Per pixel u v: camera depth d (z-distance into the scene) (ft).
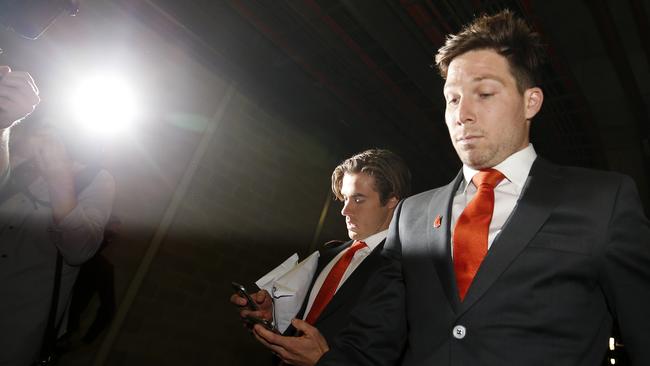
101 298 5.11
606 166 12.98
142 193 9.68
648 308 2.16
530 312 2.20
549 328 2.16
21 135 4.79
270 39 9.94
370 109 12.42
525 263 2.30
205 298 10.73
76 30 8.41
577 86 10.12
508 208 2.65
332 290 4.48
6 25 3.32
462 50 2.94
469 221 2.66
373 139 13.82
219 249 11.18
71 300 4.70
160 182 10.05
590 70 9.87
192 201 10.66
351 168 5.14
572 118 11.28
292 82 11.44
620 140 11.93
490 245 2.53
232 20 9.57
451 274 2.52
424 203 3.26
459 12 8.70
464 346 2.26
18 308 3.93
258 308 3.85
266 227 12.55
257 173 12.42
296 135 13.69
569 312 2.18
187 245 10.44
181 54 10.43
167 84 10.21
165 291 9.87
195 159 10.75
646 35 8.62
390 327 2.93
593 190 2.44
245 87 11.82
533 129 11.93
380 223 4.98
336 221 14.90
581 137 11.91
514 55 2.81
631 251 2.19
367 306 3.14
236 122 11.88
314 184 14.23
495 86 2.74
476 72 2.78
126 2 9.00
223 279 11.21
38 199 4.36
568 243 2.29
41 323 4.02
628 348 2.26
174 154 10.39
